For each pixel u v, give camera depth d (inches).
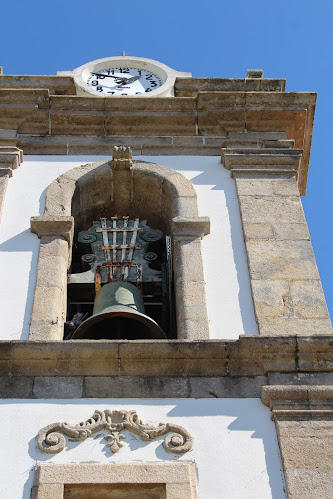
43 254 526.6
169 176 593.9
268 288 504.7
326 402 432.5
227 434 423.5
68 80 693.3
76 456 413.4
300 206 564.4
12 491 397.7
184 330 483.2
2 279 510.3
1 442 418.0
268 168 595.8
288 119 641.0
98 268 546.6
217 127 636.1
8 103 635.5
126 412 430.9
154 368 447.8
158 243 579.5
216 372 448.1
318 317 489.7
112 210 603.2
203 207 566.6
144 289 543.8
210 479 404.8
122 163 596.4
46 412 432.5
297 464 409.1
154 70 726.5
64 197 572.7
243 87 682.2
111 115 631.8
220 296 502.9
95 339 498.0
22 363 447.2
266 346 451.8
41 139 624.1
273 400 433.4
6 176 586.6
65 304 517.3
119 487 399.5
